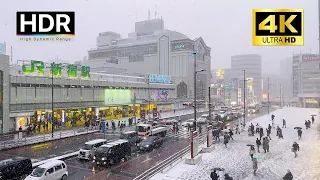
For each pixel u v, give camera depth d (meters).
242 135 42.09
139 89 77.94
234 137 40.12
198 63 118.94
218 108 109.31
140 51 124.81
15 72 46.78
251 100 170.88
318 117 68.75
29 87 45.38
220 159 26.94
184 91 107.19
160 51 118.94
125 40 133.88
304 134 41.69
